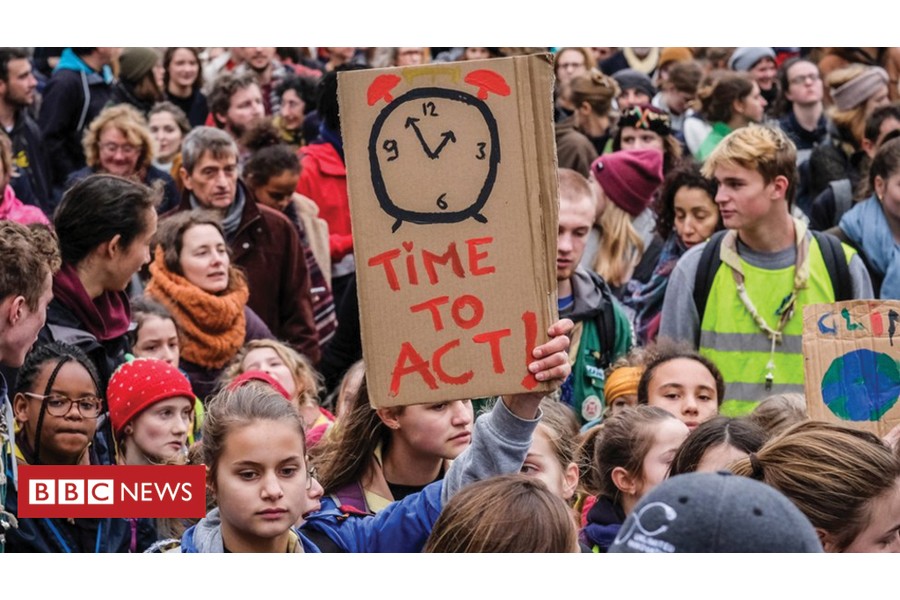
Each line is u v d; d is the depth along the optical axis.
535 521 3.25
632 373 5.79
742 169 6.27
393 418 4.32
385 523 3.93
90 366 4.78
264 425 3.80
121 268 5.39
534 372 3.27
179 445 5.03
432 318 3.28
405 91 3.29
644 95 8.06
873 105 7.96
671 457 4.55
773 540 2.41
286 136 8.20
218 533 3.92
